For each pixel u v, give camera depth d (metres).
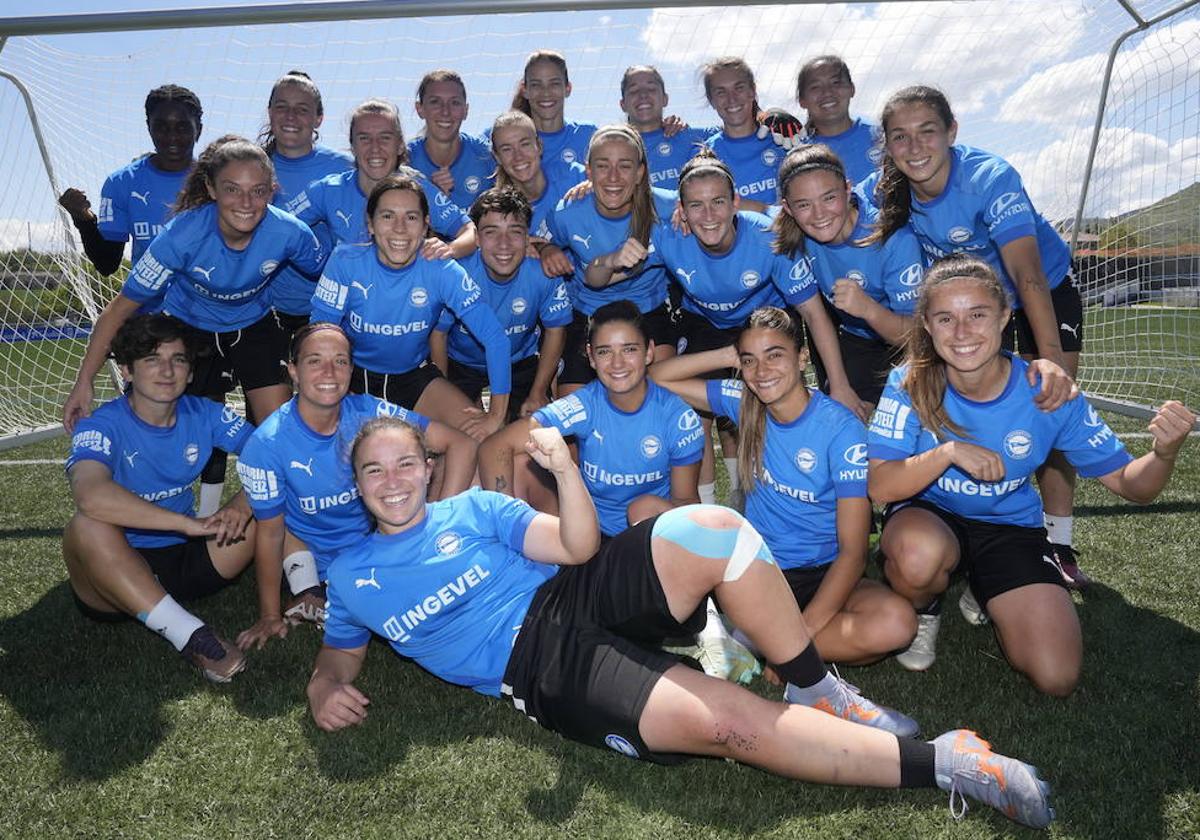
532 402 3.96
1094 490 4.32
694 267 3.62
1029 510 2.75
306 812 2.05
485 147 4.68
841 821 1.96
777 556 2.87
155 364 2.90
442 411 3.64
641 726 2.02
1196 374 6.12
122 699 2.58
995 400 2.56
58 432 5.23
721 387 3.07
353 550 2.34
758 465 2.83
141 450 3.02
